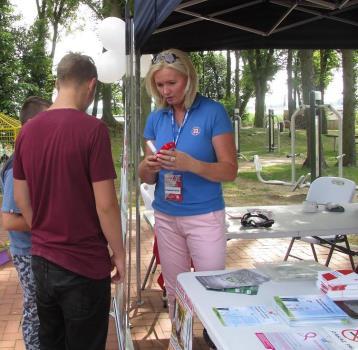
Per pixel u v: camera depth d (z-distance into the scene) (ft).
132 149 12.96
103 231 6.89
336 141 64.44
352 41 15.74
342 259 17.66
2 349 11.19
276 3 13.44
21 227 8.05
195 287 6.54
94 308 6.96
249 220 11.50
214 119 8.40
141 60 14.44
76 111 6.80
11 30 53.72
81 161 6.59
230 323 5.34
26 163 6.84
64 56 7.14
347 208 13.64
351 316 5.45
